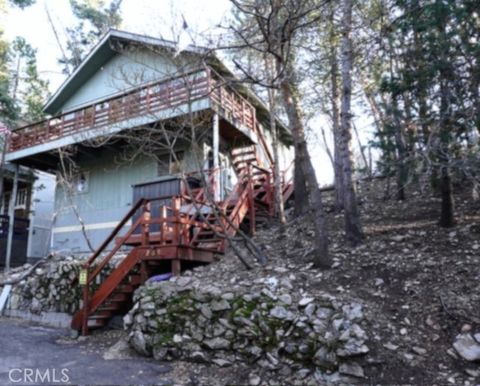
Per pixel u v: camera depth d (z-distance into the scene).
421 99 5.71
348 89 7.04
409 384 3.67
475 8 5.19
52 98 13.56
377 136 6.31
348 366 3.91
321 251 5.84
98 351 5.50
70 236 12.33
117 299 6.96
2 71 17.06
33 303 8.59
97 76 13.08
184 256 6.45
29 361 4.96
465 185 8.17
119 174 11.91
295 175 9.62
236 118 10.61
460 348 3.95
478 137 5.30
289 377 4.07
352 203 6.65
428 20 5.44
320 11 7.82
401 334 4.22
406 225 7.06
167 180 10.13
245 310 4.71
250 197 8.73
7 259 11.93
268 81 8.37
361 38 8.59
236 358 4.50
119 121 9.83
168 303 5.23
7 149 12.61
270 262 6.32
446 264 5.24
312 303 4.54
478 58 5.29
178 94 9.51
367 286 5.12
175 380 4.25
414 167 5.75
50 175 15.97
